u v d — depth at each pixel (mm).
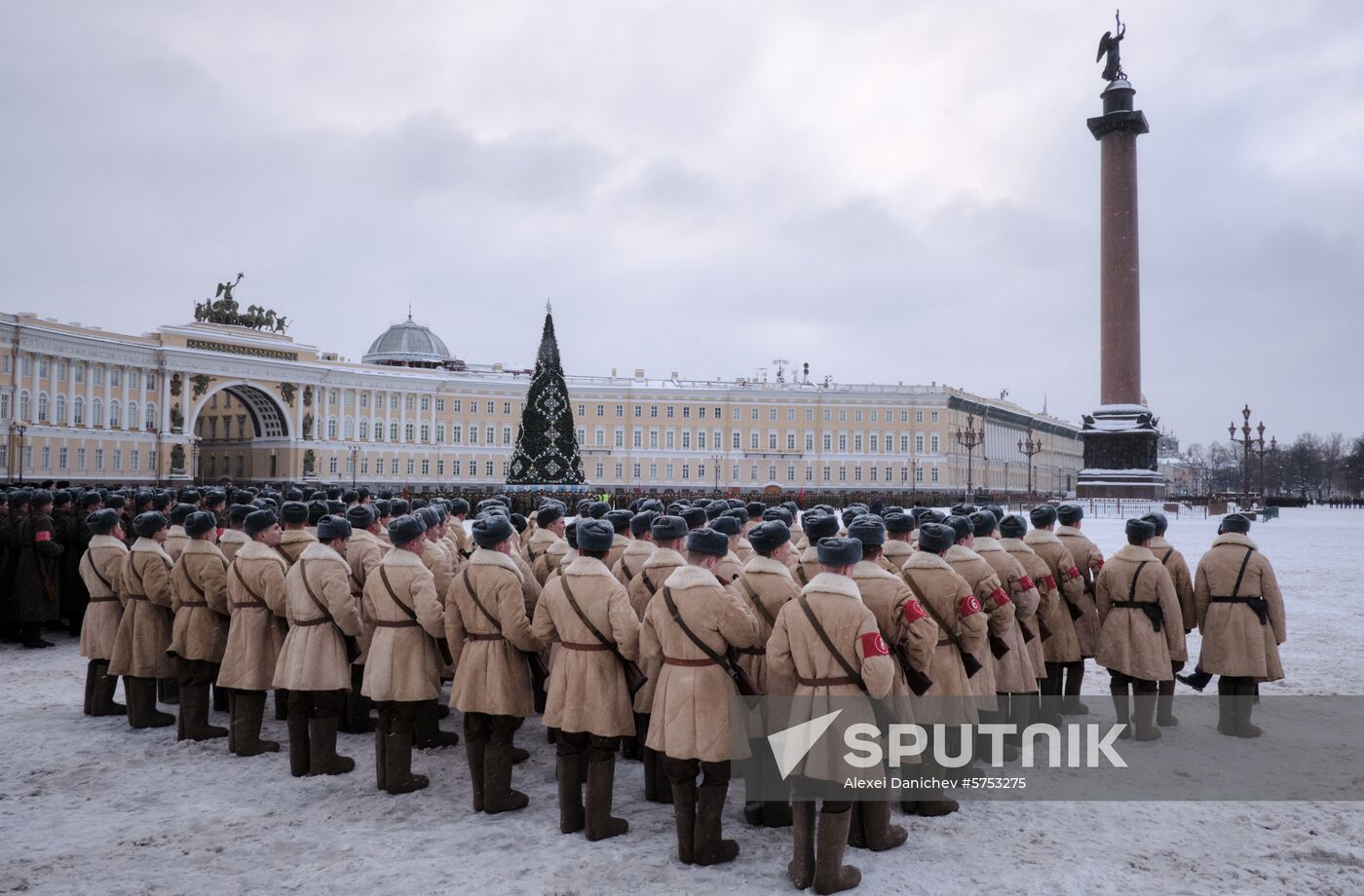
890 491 113062
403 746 8234
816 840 6527
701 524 10141
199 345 90250
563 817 7324
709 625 6645
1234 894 6254
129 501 17797
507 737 7824
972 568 8398
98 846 7031
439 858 6812
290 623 8805
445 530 13570
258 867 6656
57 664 13719
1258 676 9719
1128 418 61219
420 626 8352
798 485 116750
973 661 7895
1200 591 10148
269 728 10531
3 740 9797
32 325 74688
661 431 115000
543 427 58438
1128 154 60375
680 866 6684
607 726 7145
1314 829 7418
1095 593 10273
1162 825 7500
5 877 6469
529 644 7652
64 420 78562
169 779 8594
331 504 12734
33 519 14594
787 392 117312
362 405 103875
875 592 6930
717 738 6574
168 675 10219
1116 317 61062
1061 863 6746
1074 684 10914
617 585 7273
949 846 7051
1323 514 79812
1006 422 150000
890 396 119250
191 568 9648
